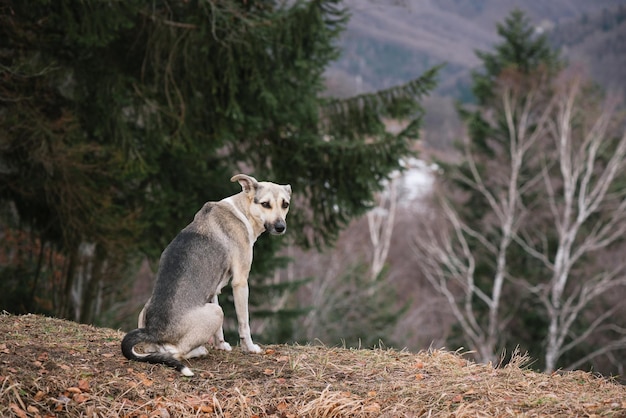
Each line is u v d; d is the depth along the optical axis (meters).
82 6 12.87
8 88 13.48
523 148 28.22
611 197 27.03
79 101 14.51
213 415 5.86
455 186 34.34
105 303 22.95
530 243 28.91
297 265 32.66
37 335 7.30
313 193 17.16
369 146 16.06
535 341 29.86
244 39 14.29
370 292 31.00
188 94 14.97
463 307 32.38
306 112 16.34
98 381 6.09
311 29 14.38
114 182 15.71
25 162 14.22
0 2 12.73
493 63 35.47
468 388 6.20
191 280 6.71
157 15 14.14
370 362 7.14
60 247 15.97
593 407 5.63
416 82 16.70
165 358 6.36
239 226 7.22
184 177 16.59
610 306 29.81
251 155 17.27
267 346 7.69
